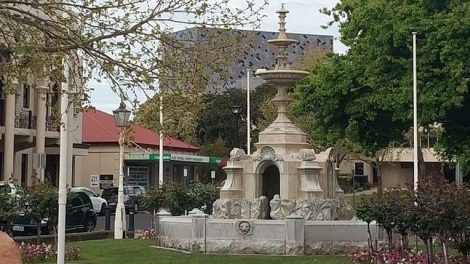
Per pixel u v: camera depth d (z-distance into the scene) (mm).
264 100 62562
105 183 53125
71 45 13086
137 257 18781
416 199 15008
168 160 57250
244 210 21266
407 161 74562
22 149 44406
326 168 21625
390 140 33219
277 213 20750
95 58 13117
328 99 31953
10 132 40062
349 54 32156
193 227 20109
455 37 28547
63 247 14891
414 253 17297
